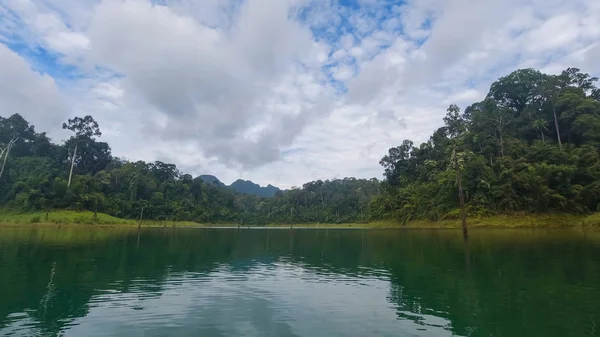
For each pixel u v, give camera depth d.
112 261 24.42
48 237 44.94
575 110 75.44
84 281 17.12
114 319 11.16
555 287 15.16
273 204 172.38
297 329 10.27
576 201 61.34
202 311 12.17
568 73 91.31
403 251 31.58
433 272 19.81
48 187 92.75
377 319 11.23
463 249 31.05
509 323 10.61
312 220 147.25
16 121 113.31
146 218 113.62
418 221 82.06
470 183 69.00
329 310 12.33
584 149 65.44
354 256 29.06
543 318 11.02
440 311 12.04
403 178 103.06
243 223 155.75
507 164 68.88
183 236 58.00
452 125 105.06
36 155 114.81
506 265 21.23
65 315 11.50
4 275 18.12
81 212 91.94
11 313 11.62
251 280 18.20
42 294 14.32
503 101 98.88
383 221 97.56
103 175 117.00
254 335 9.75
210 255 30.02
